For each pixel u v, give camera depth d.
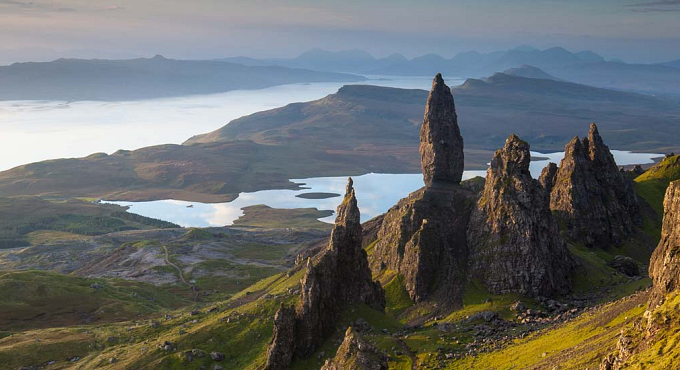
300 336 170.75
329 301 181.88
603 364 93.00
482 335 182.12
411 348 166.88
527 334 170.75
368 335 175.12
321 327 175.12
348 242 198.88
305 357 169.00
